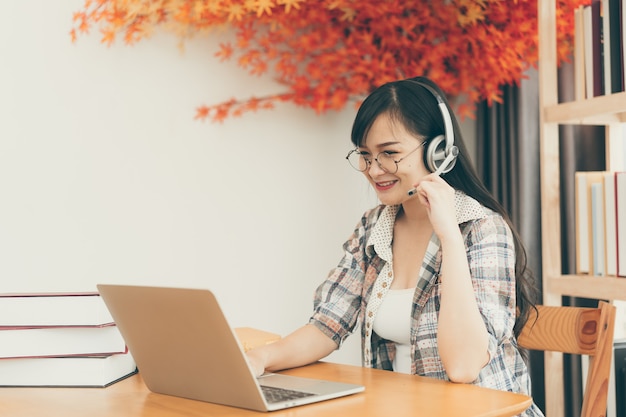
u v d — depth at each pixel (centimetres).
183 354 109
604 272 202
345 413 101
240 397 104
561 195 254
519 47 265
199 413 104
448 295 129
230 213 265
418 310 148
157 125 253
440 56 270
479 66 270
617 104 189
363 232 167
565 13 247
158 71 253
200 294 99
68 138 239
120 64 247
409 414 101
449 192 135
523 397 112
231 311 265
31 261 234
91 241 243
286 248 275
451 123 148
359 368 141
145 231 251
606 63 200
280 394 112
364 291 160
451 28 269
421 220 157
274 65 271
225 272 264
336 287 163
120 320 117
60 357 123
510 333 139
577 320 155
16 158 232
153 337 112
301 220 277
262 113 271
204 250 261
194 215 259
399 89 147
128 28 246
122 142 248
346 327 158
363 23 268
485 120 284
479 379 137
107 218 245
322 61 268
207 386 109
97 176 244
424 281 148
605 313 142
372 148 147
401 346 156
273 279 272
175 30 253
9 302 123
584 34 208
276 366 139
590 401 140
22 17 233
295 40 268
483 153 284
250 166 269
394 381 126
